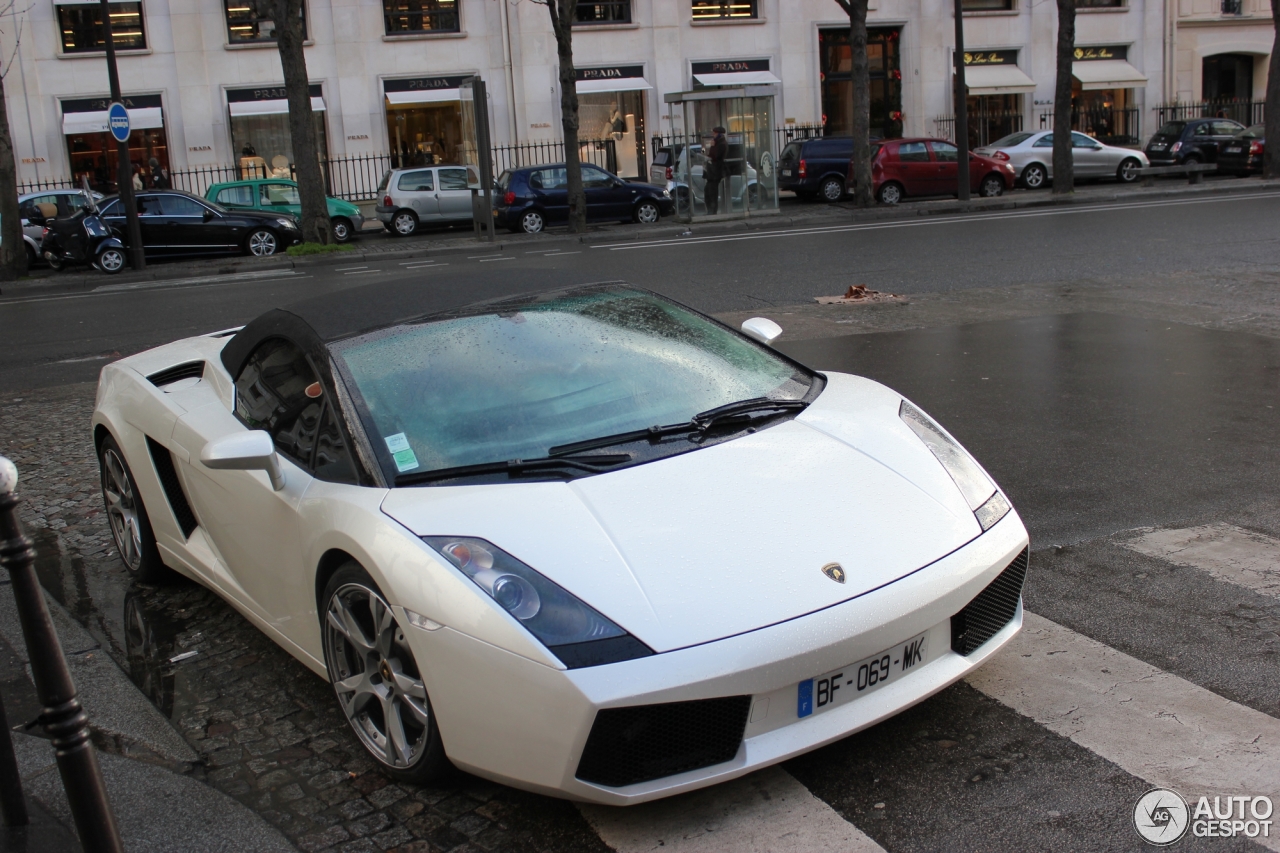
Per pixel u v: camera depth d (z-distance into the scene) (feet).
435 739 9.19
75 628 13.71
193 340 16.26
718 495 9.68
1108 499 16.42
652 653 8.23
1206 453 18.39
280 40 66.23
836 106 107.24
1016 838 8.48
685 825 8.89
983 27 108.06
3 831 8.79
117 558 16.53
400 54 97.04
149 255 69.56
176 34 93.25
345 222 79.77
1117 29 110.93
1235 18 112.68
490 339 11.86
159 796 9.77
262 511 11.32
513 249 66.95
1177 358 25.66
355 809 9.53
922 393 23.62
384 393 11.00
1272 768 9.18
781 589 8.77
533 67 99.09
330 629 10.30
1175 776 9.15
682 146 77.30
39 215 72.33
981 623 9.92
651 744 8.37
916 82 107.24
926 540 9.66
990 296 36.29
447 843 8.93
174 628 13.84
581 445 10.44
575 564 8.79
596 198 79.97
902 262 46.50
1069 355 26.58
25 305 50.60
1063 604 12.73
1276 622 11.92
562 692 8.14
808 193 87.20
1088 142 92.43
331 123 96.58
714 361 12.32
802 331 31.63
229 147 95.66
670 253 55.88
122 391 14.90
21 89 91.09
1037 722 10.12
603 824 9.00
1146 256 44.27
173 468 13.83
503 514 9.35
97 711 11.44
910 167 84.33
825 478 10.12
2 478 7.11
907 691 9.14
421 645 8.91
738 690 8.30
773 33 103.60
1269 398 21.68
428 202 82.12
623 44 100.94
